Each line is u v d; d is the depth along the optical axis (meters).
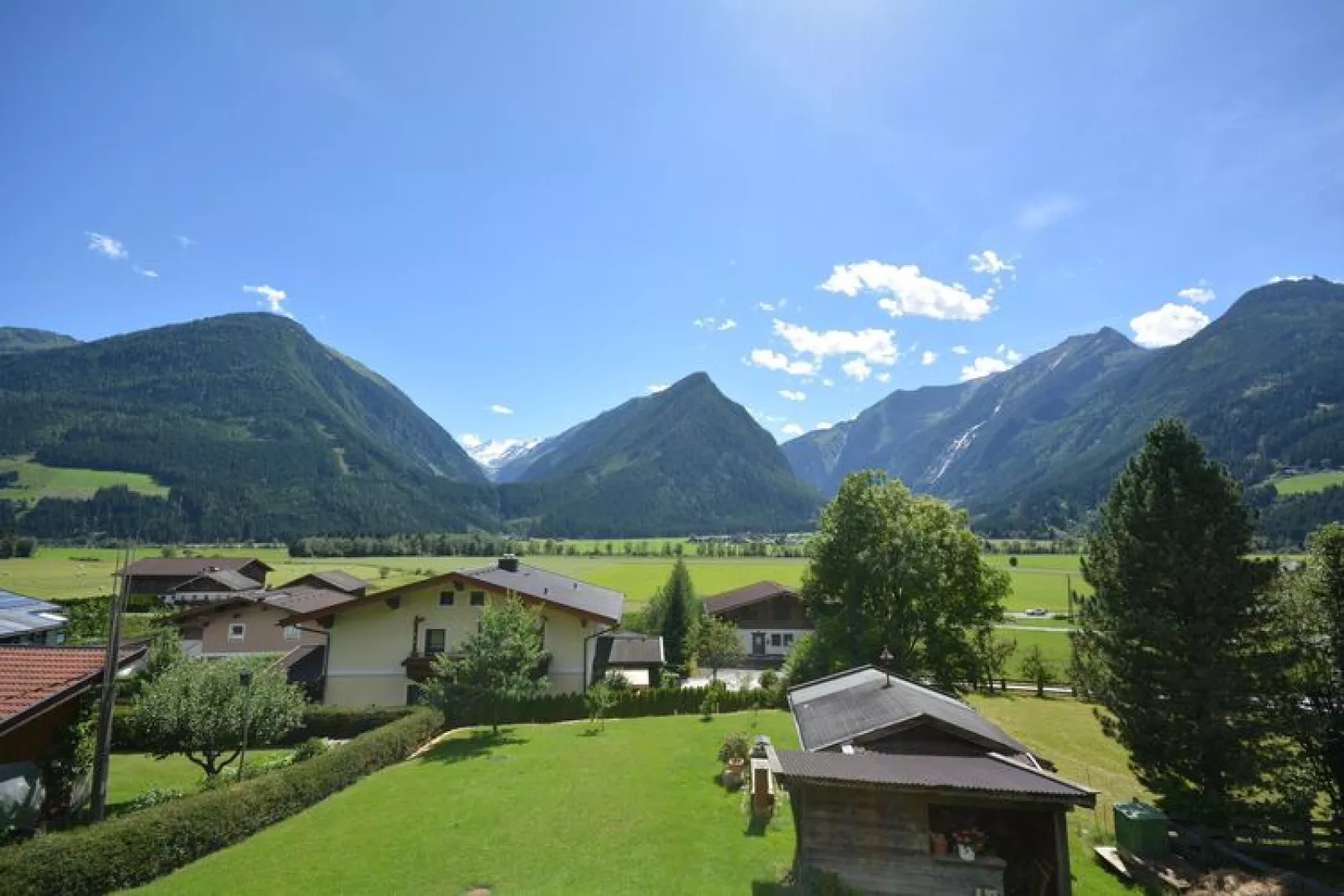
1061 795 15.27
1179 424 26.06
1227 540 23.98
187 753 25.50
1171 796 24.05
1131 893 18.94
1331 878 19.56
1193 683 23.05
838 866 16.41
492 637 34.06
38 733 20.67
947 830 17.47
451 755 29.97
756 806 21.94
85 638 49.41
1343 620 22.77
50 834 16.56
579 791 24.41
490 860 18.20
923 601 43.28
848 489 45.47
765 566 150.38
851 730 19.22
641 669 56.66
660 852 18.72
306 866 17.89
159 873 17.53
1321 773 23.33
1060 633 81.38
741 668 70.38
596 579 121.81
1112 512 27.08
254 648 54.53
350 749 26.67
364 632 41.94
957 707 23.31
